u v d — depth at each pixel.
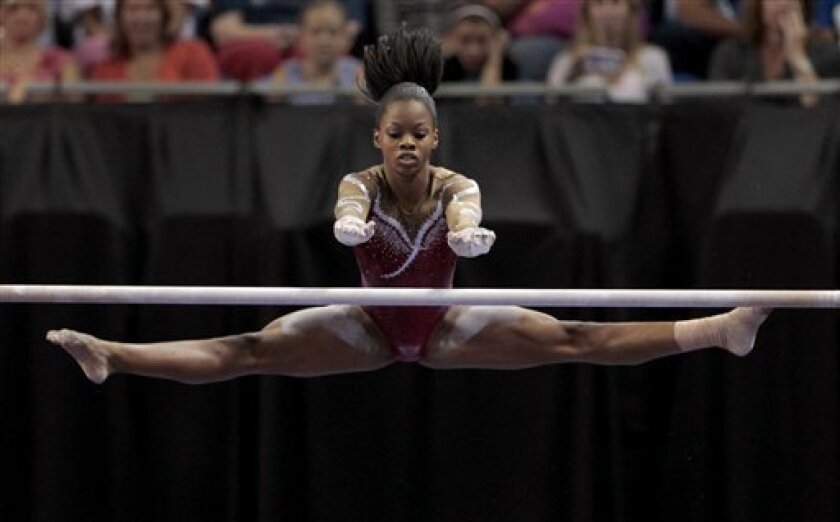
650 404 19.81
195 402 19.64
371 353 15.70
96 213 19.44
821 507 19.23
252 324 19.70
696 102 19.75
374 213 15.13
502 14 26.23
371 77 15.49
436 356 15.76
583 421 19.34
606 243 19.20
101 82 21.69
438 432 19.61
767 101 19.98
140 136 19.83
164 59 23.84
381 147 14.92
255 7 26.14
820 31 24.23
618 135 19.84
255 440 19.66
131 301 14.27
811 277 19.09
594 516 19.38
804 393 19.31
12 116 19.86
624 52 23.95
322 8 23.30
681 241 19.69
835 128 19.45
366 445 19.64
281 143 19.73
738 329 15.02
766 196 19.20
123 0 23.59
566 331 15.62
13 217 19.38
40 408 19.47
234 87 20.19
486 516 19.53
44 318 19.52
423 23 24.91
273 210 19.31
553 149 19.73
